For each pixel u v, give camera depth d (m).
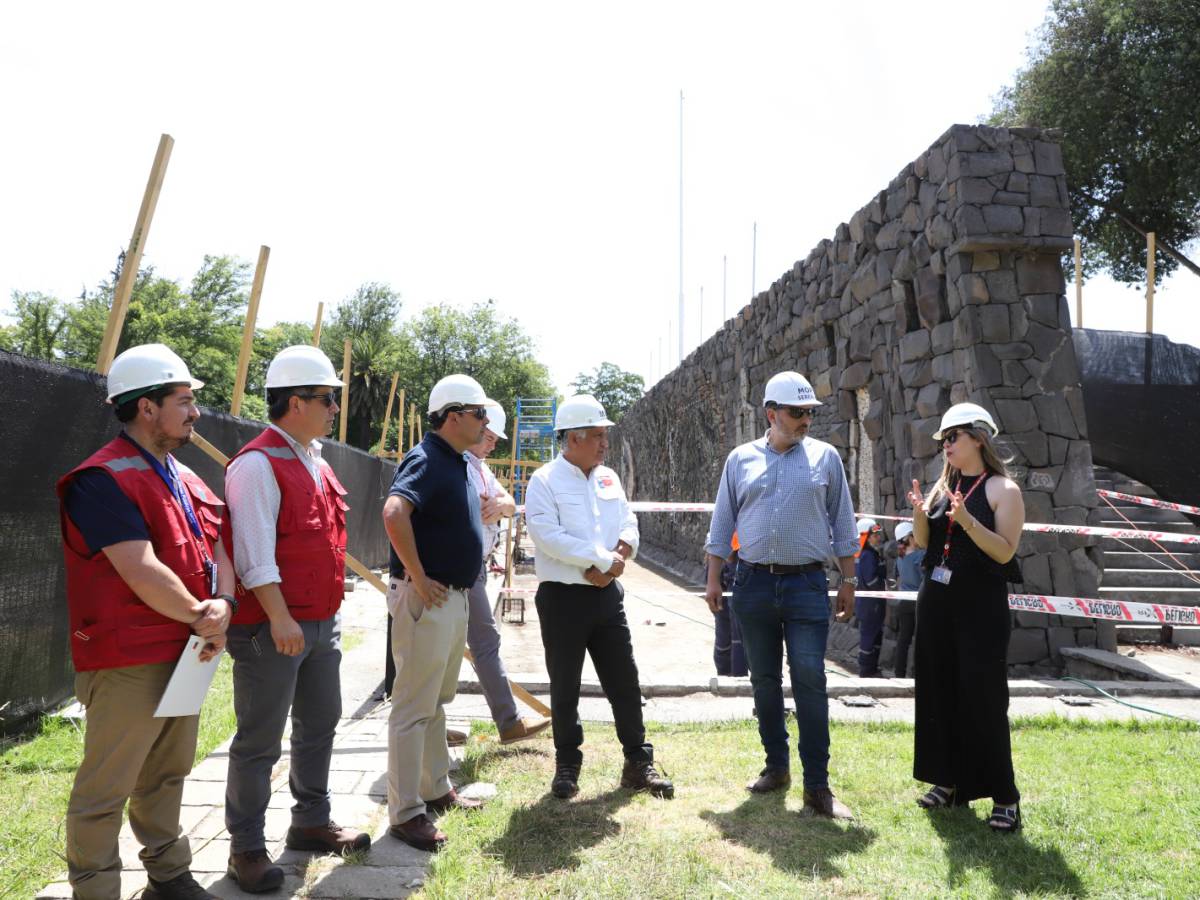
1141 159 20.95
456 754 4.79
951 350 8.66
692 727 5.43
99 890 2.69
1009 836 3.64
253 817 3.12
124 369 2.76
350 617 9.81
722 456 17.91
